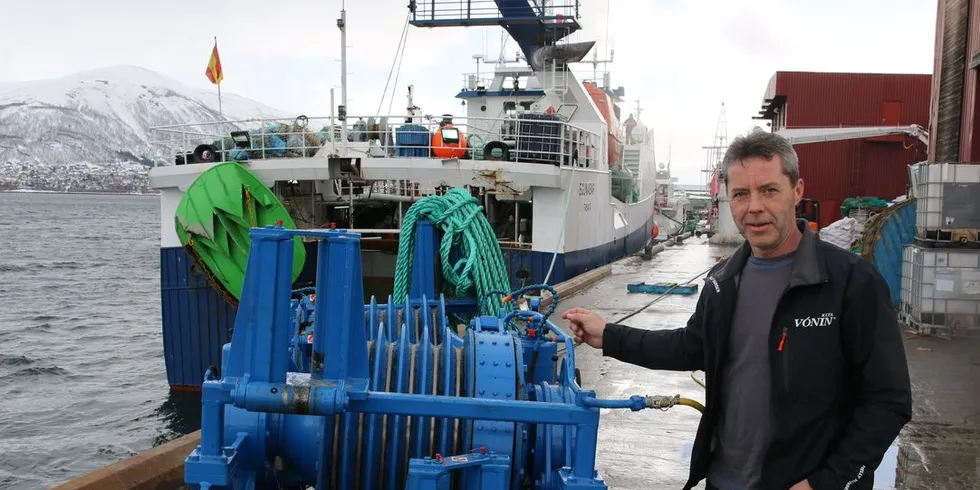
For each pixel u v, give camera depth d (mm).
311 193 13844
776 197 2439
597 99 22438
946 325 9469
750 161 2461
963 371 7633
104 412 13070
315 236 3008
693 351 2857
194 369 11578
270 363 2963
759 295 2574
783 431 2424
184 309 11594
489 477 3328
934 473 4922
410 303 4566
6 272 42594
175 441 5691
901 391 2273
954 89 13289
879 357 2295
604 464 5336
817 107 28953
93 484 4777
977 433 5742
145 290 34469
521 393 3785
